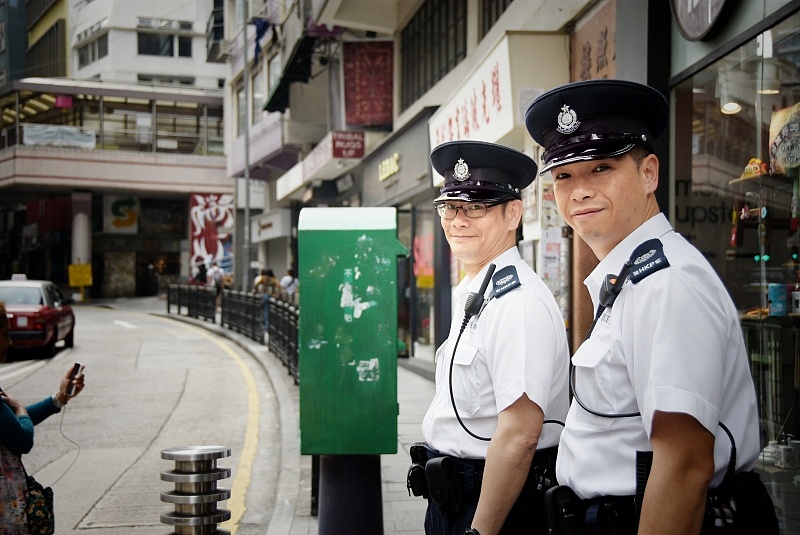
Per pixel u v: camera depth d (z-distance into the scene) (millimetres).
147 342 16688
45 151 34562
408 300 12258
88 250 36000
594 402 1783
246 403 9336
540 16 7539
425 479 2471
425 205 11484
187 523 3453
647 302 1645
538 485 2215
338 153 14484
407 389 9547
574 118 1804
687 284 1614
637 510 1678
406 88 13195
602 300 1807
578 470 1793
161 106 36469
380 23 13273
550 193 6910
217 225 36188
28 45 48906
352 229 3406
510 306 2203
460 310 2471
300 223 3422
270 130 23703
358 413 3395
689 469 1541
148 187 35625
